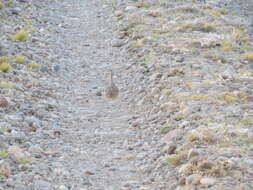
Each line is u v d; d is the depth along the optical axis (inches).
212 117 1249.4
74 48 2038.6
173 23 2316.7
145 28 2225.6
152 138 1226.6
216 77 1616.6
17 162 1003.9
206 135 1109.7
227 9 2815.0
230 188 877.2
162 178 999.0
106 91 1547.7
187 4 2741.1
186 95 1438.2
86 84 1673.2
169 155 1080.2
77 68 1820.9
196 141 1099.3
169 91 1486.2
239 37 2198.6
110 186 971.9
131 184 980.6
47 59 1831.9
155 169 1045.2
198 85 1524.4
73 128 1301.7
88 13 2571.4
